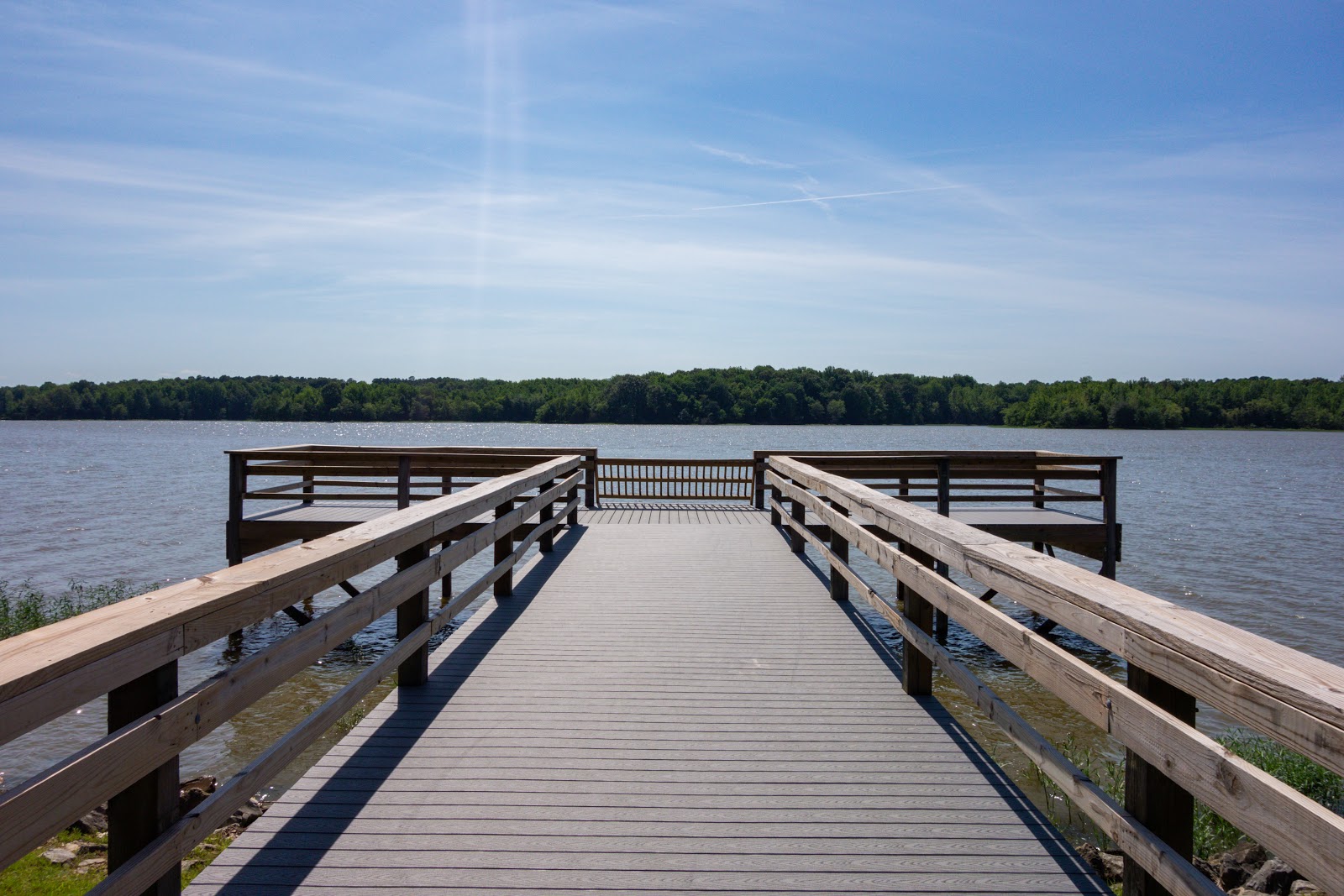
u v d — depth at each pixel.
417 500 11.14
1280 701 1.67
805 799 3.46
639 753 3.90
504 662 5.29
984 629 3.40
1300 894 4.85
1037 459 10.86
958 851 3.05
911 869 2.93
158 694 2.13
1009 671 9.63
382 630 11.53
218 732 7.80
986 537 3.73
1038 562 3.09
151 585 14.88
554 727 4.21
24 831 1.60
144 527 23.25
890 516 4.75
